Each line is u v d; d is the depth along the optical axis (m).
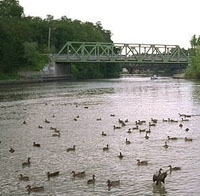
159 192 29.62
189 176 32.75
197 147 42.16
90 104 84.44
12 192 30.16
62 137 48.88
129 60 191.88
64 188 30.83
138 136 48.59
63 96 103.94
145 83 164.88
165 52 196.50
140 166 35.75
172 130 52.00
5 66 166.25
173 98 94.50
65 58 188.88
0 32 164.25
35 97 101.50
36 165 36.75
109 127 55.25
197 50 183.88
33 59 180.62
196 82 164.75
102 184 31.48
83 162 37.41
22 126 57.38
